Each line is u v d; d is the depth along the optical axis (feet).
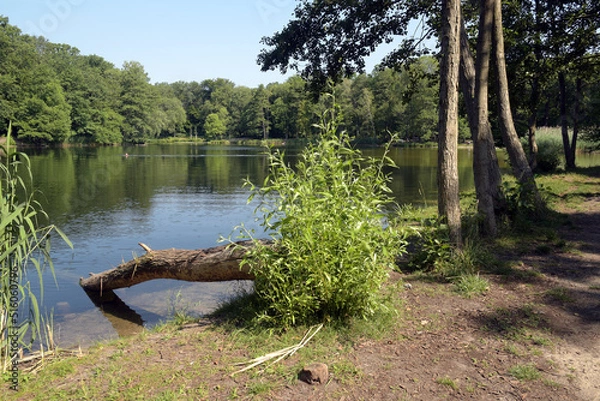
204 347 13.98
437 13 47.39
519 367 12.33
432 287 19.12
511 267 21.66
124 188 69.31
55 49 303.27
